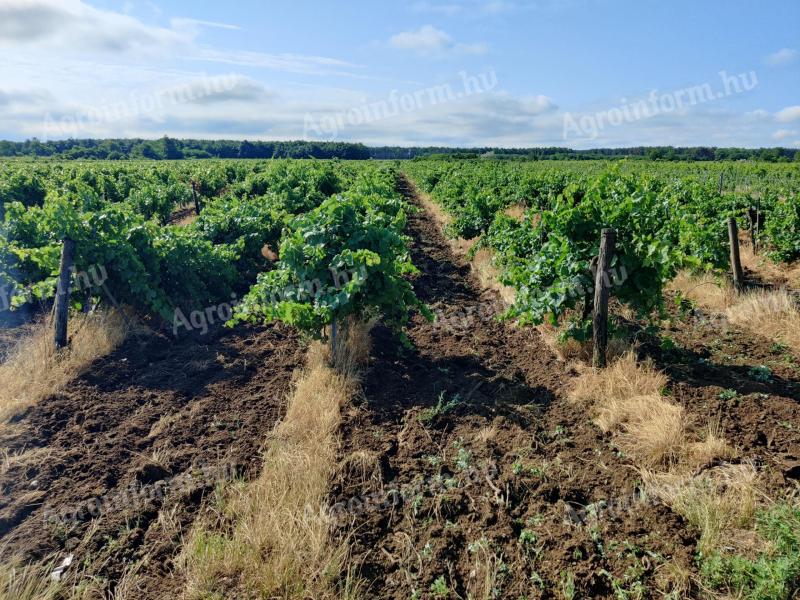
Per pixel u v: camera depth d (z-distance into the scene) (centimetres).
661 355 666
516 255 880
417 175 4222
